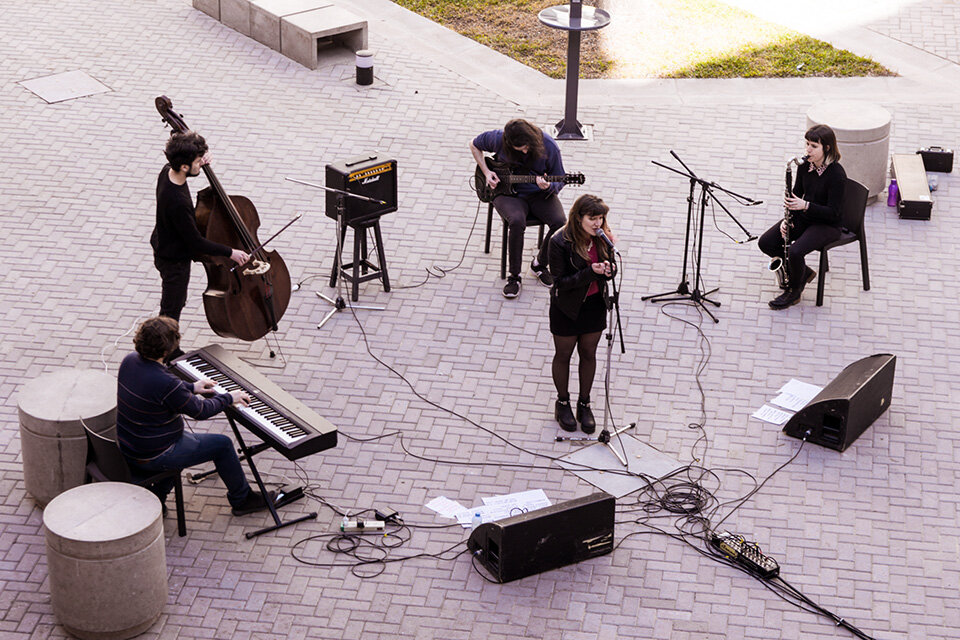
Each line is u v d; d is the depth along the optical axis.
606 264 8.71
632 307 10.84
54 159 12.80
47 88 14.08
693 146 13.27
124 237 11.66
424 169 12.82
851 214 10.83
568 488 8.91
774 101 14.24
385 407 9.66
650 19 16.31
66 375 8.62
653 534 8.52
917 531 8.55
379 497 8.80
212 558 8.22
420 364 10.16
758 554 8.23
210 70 14.59
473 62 15.10
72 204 12.10
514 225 10.73
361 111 13.86
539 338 10.51
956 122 13.80
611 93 14.42
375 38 15.59
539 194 10.97
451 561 8.26
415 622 7.77
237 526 8.49
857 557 8.33
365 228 10.96
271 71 14.63
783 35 15.84
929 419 9.59
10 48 14.88
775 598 8.01
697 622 7.82
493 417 9.60
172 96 14.00
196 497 8.74
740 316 10.77
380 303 10.88
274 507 8.55
